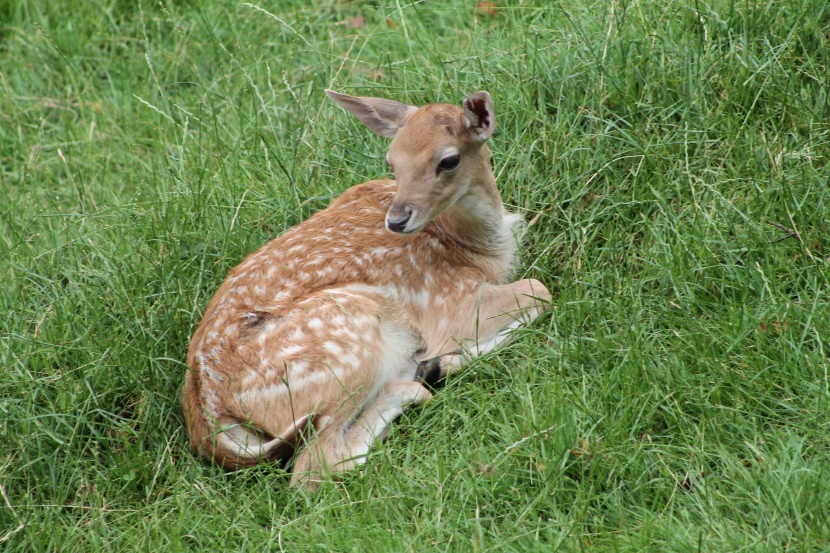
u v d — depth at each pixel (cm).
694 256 988
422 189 934
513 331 986
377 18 1508
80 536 859
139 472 916
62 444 909
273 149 1255
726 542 734
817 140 1062
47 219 1236
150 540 838
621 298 973
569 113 1169
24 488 911
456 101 1216
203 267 1080
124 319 1032
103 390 980
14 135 1433
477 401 922
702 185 1055
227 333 937
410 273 1002
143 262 1111
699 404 854
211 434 905
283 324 925
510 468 843
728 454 813
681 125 1120
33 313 1062
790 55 1140
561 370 917
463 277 1021
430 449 895
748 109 1125
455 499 831
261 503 865
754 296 959
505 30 1351
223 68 1406
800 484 758
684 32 1197
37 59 1541
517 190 1124
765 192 1019
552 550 752
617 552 749
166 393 984
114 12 1611
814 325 893
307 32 1510
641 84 1166
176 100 1428
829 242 980
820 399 825
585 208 1100
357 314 930
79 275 1112
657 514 784
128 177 1345
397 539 793
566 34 1249
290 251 984
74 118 1452
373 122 1020
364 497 851
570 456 839
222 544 832
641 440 853
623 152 1111
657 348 929
